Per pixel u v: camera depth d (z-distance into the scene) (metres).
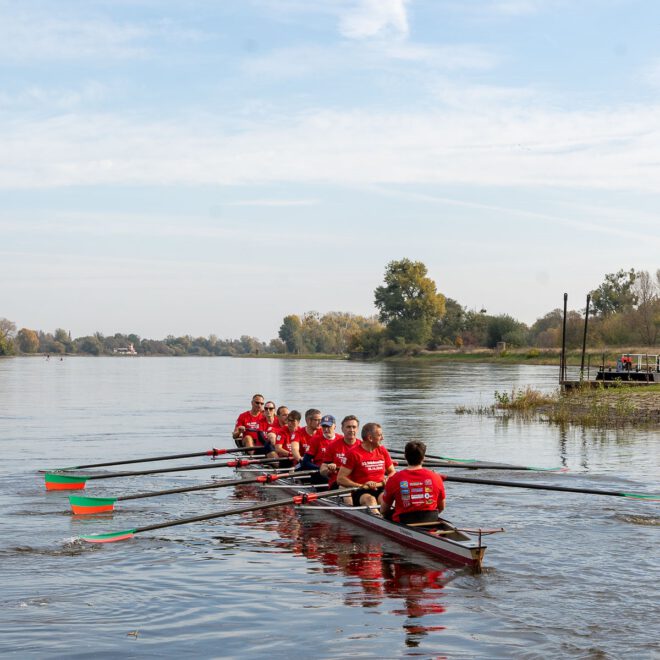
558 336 102.69
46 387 58.66
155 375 86.94
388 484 11.27
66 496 14.94
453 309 139.00
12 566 9.93
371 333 140.62
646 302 94.38
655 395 36.12
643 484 15.80
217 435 25.64
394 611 8.26
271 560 10.28
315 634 7.62
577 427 27.00
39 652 7.16
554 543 11.09
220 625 7.86
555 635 7.57
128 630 7.72
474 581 9.30
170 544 11.16
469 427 27.20
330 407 36.44
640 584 9.16
